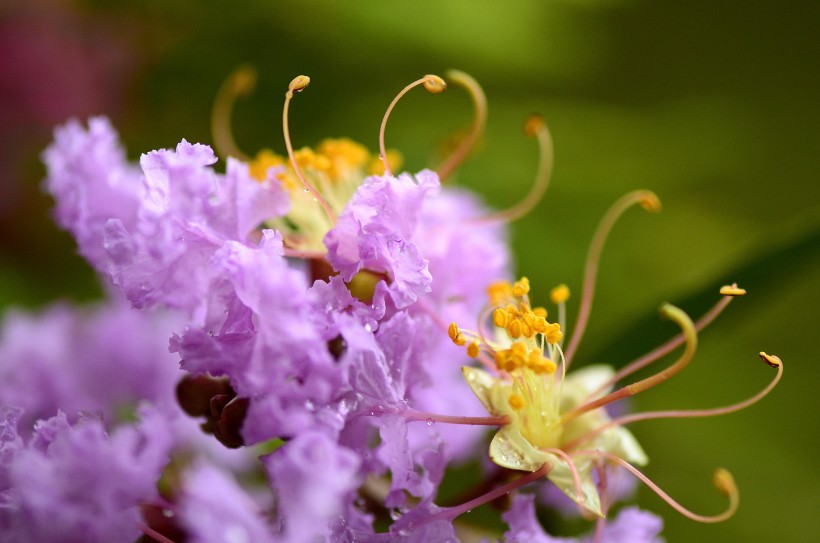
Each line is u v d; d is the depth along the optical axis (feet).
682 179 0.98
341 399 0.55
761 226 1.05
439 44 0.90
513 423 0.59
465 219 0.66
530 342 0.59
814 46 1.18
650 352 0.67
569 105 0.97
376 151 0.86
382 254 0.57
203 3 0.90
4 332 0.72
